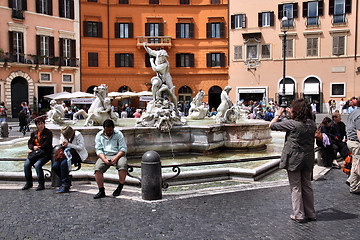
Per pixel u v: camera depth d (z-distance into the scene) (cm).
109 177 786
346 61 3922
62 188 742
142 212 608
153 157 682
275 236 498
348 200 670
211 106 4431
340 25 3922
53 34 3978
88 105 3806
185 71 4397
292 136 541
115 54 4331
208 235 505
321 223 547
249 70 4253
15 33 3688
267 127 1225
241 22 4256
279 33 4116
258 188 755
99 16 4262
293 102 555
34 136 790
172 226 541
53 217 588
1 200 688
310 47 4034
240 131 1172
